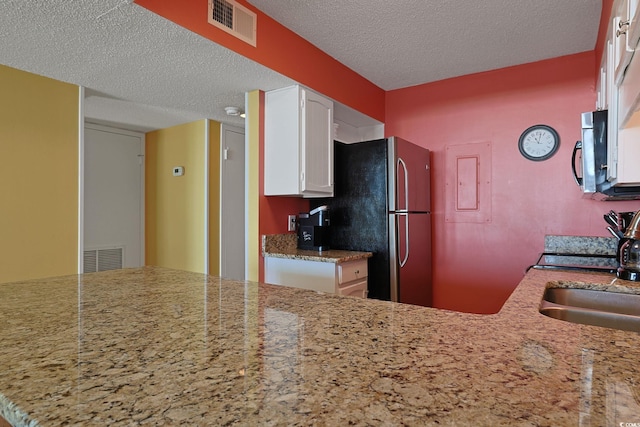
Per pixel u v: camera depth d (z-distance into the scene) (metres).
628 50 1.11
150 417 0.46
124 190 4.09
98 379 0.57
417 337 0.76
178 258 3.98
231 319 0.89
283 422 0.45
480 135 3.02
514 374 0.58
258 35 2.11
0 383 0.56
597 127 1.78
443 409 0.48
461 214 3.08
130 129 4.12
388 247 2.64
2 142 2.16
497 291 2.93
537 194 2.79
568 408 0.48
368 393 0.52
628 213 1.76
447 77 3.14
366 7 2.08
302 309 0.98
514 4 2.04
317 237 2.75
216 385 0.55
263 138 2.64
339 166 2.87
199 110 3.20
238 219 4.05
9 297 1.12
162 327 0.83
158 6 1.59
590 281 1.61
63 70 2.20
